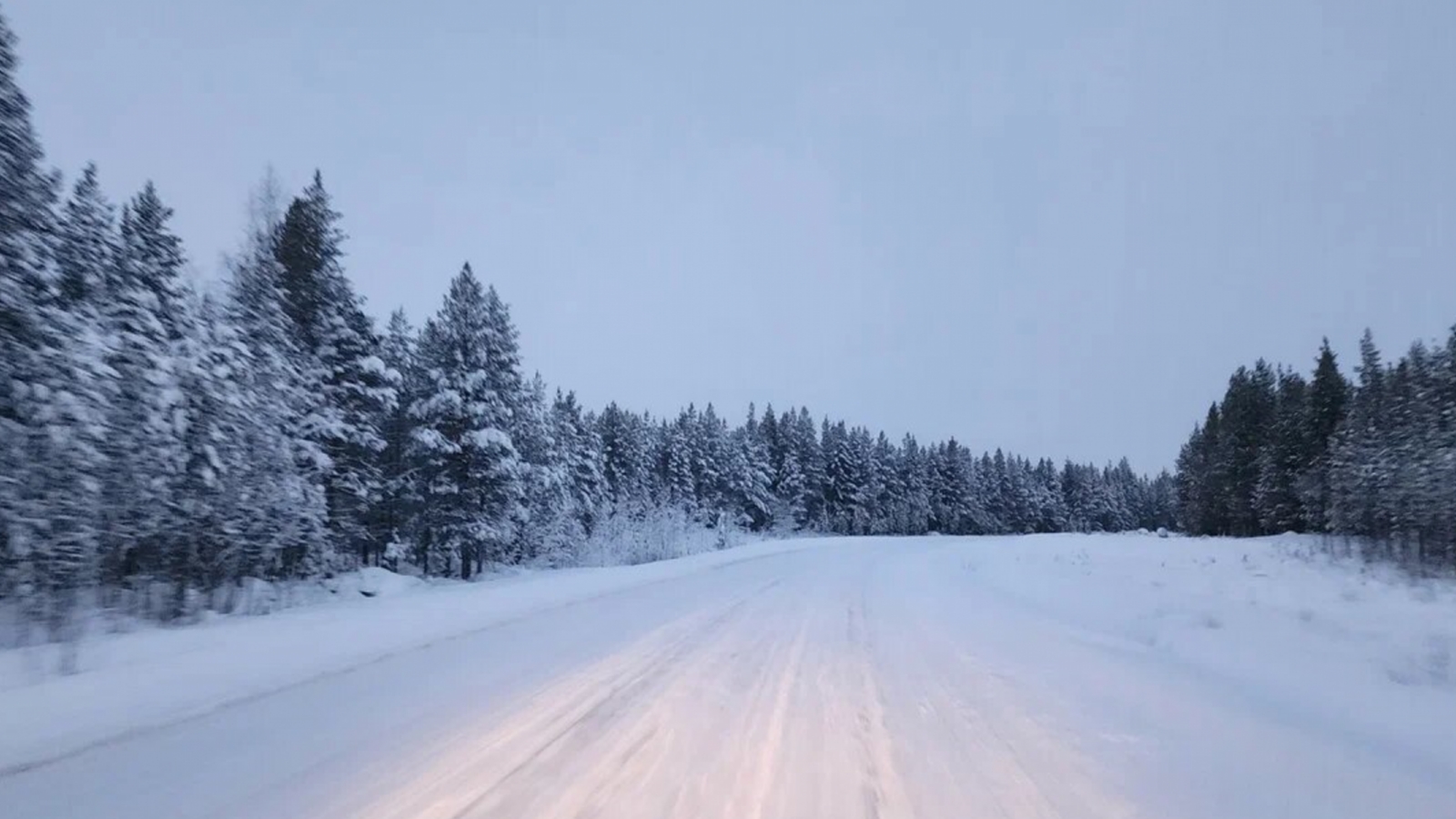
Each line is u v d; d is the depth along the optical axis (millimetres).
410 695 7074
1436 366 37344
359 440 24953
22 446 12766
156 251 20078
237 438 18312
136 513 15727
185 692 6918
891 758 5602
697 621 12516
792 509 80125
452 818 4340
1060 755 5719
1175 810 4723
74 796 4508
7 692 6840
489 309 32438
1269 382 63719
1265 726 6555
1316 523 50938
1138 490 133250
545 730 6098
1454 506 29031
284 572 22219
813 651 9922
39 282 13297
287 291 24875
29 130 13156
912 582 21094
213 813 4324
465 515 29641
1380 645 10289
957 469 100188
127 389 15234
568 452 48031
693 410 76062
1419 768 5625
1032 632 11930
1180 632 11414
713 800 4727
